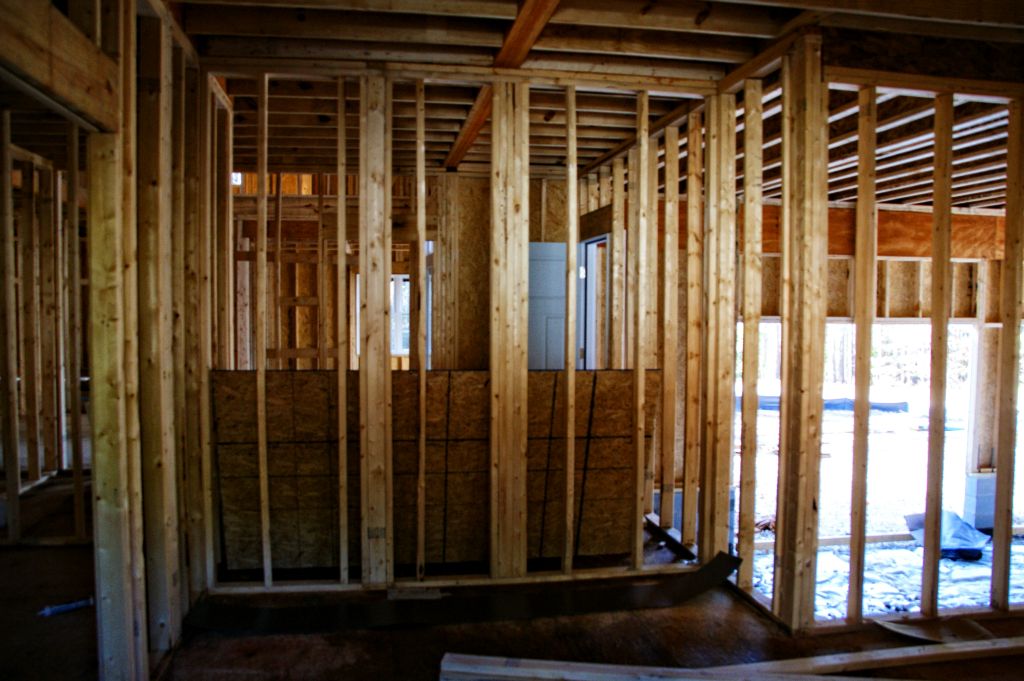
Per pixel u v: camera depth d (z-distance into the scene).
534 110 4.45
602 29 3.42
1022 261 3.41
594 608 3.40
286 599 3.45
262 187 3.46
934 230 3.32
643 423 3.84
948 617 3.39
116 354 2.38
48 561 4.00
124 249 2.42
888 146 4.80
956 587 5.97
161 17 2.76
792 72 3.17
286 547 3.76
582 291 5.57
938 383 3.33
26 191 5.82
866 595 5.68
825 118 3.09
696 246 4.39
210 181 3.47
